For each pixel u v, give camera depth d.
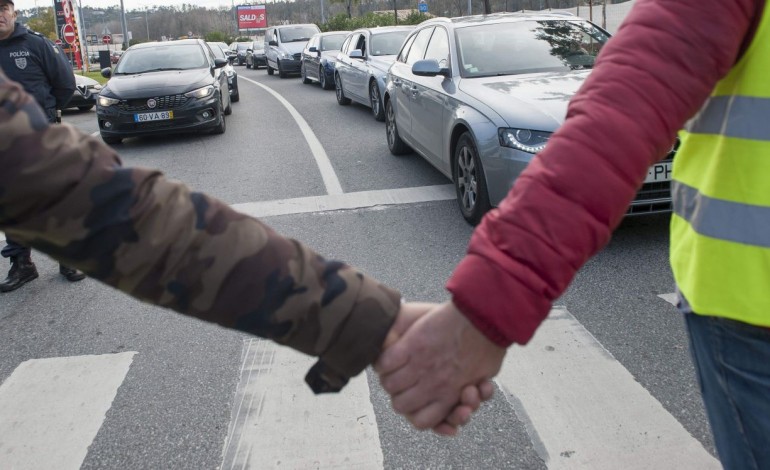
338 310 1.04
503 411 2.98
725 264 1.17
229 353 3.65
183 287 0.98
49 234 0.93
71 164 0.92
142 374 3.48
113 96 10.85
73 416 3.13
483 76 6.15
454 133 5.92
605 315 3.89
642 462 2.62
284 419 3.00
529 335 1.03
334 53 18.97
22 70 4.82
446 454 2.73
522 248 1.01
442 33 7.06
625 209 1.06
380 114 12.08
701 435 2.77
